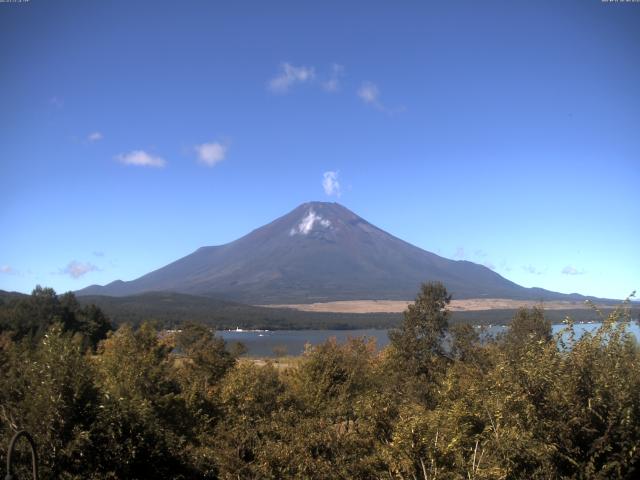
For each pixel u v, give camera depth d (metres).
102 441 10.35
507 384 8.49
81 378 10.42
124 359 19.67
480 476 7.76
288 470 10.28
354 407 11.12
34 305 77.38
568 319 9.07
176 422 16.08
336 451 10.30
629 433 7.70
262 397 17.14
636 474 7.86
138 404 11.84
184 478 12.05
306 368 22.66
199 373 27.34
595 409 7.88
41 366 10.38
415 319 26.47
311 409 17.12
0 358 13.76
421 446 8.62
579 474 7.71
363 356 31.73
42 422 9.76
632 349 8.86
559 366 8.29
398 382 22.94
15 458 9.47
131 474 10.70
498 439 8.16
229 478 12.11
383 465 9.42
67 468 9.84
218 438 13.90
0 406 10.19
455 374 14.36
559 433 7.93
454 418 9.02
